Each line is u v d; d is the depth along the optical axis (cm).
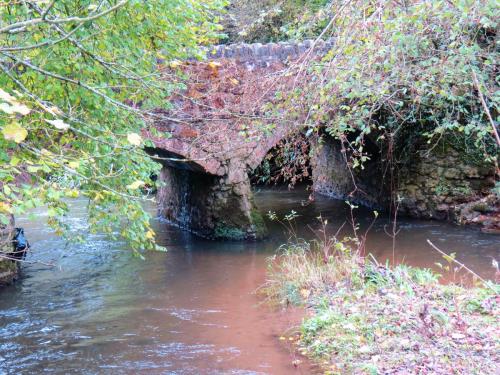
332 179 1773
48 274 952
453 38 542
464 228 1166
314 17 645
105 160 446
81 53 437
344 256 844
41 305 791
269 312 718
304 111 643
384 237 1120
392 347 544
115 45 479
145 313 744
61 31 324
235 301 777
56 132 465
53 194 327
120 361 590
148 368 569
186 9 542
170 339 647
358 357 538
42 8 367
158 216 1548
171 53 568
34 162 351
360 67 572
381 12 546
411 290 681
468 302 634
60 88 441
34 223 1350
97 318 729
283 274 852
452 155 1250
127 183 457
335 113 721
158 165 520
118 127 495
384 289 704
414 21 531
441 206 1260
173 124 964
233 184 1164
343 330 604
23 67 439
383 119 1247
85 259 1047
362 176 1555
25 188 339
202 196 1233
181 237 1242
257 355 586
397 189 1352
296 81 619
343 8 551
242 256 1044
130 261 1027
